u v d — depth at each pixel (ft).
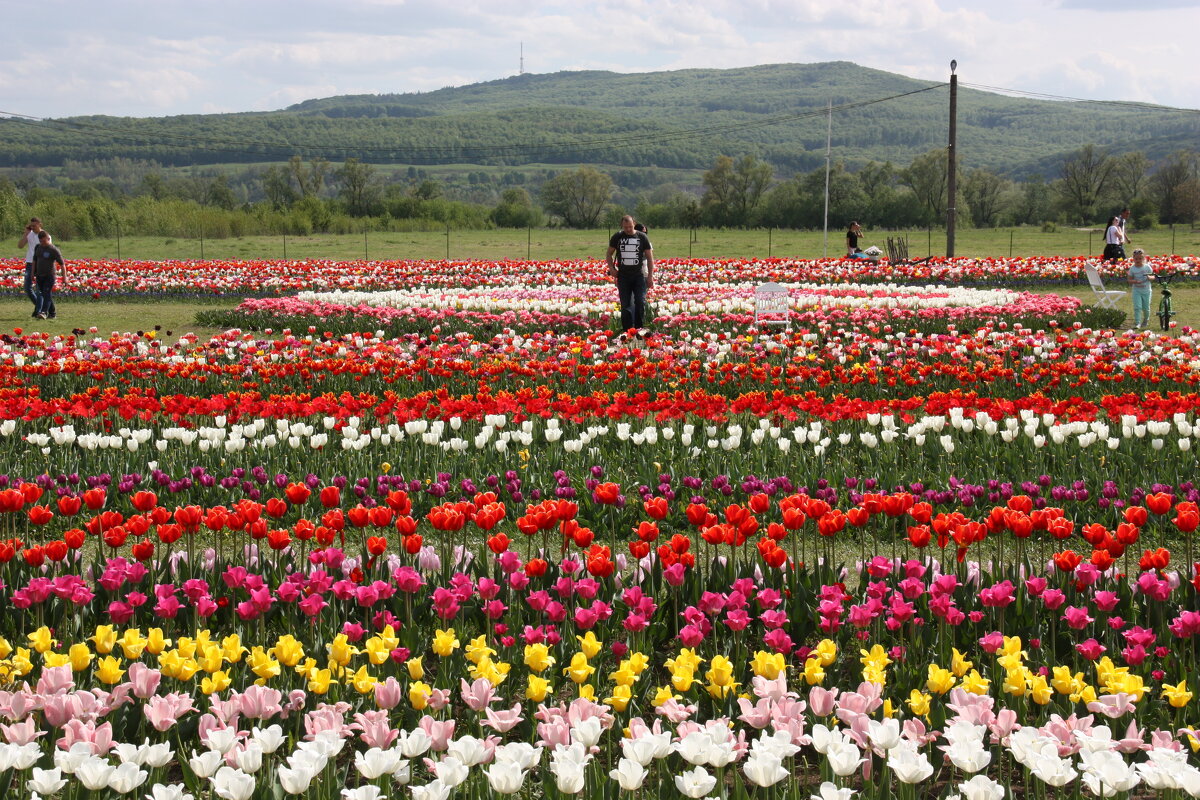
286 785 12.45
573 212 358.23
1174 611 20.58
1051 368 46.98
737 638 18.90
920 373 47.39
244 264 117.19
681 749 13.01
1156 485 28.35
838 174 332.60
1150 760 13.89
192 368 48.91
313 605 18.71
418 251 181.06
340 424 37.06
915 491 28.55
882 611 19.38
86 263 116.67
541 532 29.27
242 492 31.12
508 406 38.60
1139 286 71.56
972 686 15.57
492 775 12.50
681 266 120.47
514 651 19.44
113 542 21.52
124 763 12.92
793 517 21.71
